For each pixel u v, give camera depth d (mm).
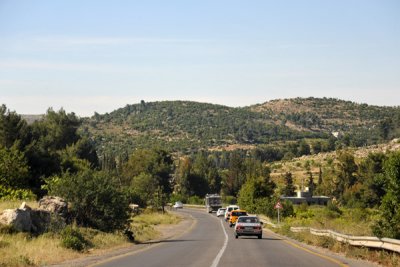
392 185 29859
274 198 82938
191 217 100000
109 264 22172
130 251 30141
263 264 22016
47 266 21422
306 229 42625
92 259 24875
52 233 32188
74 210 39062
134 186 106875
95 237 34500
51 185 41781
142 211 96938
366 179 116438
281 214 80188
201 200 160500
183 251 29859
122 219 40781
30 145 69812
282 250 30609
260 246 34188
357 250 25906
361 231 33469
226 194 171250
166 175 166250
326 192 144375
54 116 119188
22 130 81000
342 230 35938
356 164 154000
